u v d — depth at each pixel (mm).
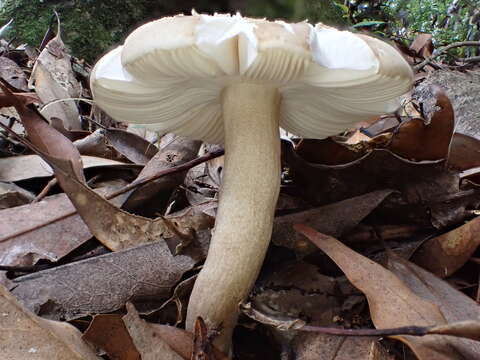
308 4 461
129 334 93
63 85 252
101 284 118
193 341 101
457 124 250
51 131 156
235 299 114
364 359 104
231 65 119
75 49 382
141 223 136
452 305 116
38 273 116
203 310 112
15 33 381
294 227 135
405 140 156
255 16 439
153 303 122
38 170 170
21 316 90
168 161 186
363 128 220
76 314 113
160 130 188
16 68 267
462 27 664
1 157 184
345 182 155
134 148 202
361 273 116
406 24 764
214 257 117
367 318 121
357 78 123
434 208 151
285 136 235
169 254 127
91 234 138
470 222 135
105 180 182
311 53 104
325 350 108
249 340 122
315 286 129
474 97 269
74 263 119
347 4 723
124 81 132
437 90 149
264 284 131
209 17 106
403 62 121
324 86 132
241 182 125
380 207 154
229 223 120
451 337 98
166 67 121
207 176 208
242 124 132
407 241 148
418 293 122
